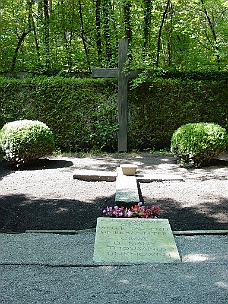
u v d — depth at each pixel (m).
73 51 12.70
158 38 12.56
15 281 2.98
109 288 2.87
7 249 3.68
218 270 3.19
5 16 12.52
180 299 2.69
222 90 10.24
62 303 2.65
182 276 3.07
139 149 10.30
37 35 12.62
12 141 7.66
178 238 4.07
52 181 6.73
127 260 3.40
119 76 9.77
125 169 6.70
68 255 3.52
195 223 4.61
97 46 12.71
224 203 5.41
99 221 4.29
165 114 10.18
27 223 4.69
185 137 7.79
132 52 9.88
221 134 7.74
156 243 3.76
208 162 8.00
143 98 10.11
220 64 12.34
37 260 3.39
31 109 10.19
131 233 3.99
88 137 10.17
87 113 10.12
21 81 10.12
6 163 8.30
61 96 10.09
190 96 10.18
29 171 7.57
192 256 3.53
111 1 12.40
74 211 5.11
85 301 2.68
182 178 6.68
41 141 7.87
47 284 2.94
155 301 2.67
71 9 12.87
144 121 10.19
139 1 11.68
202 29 12.93
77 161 8.70
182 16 12.76
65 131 10.18
